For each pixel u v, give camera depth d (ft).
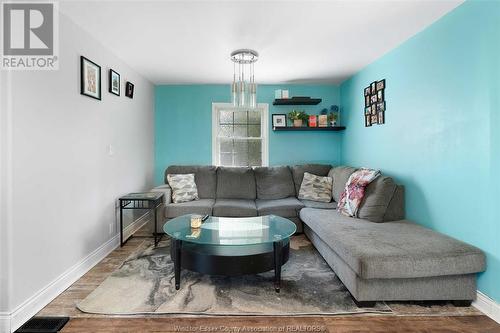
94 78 8.57
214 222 8.64
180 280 7.50
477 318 5.88
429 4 6.70
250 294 6.82
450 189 7.08
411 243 6.51
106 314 6.00
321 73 12.59
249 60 10.21
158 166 14.84
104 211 9.31
